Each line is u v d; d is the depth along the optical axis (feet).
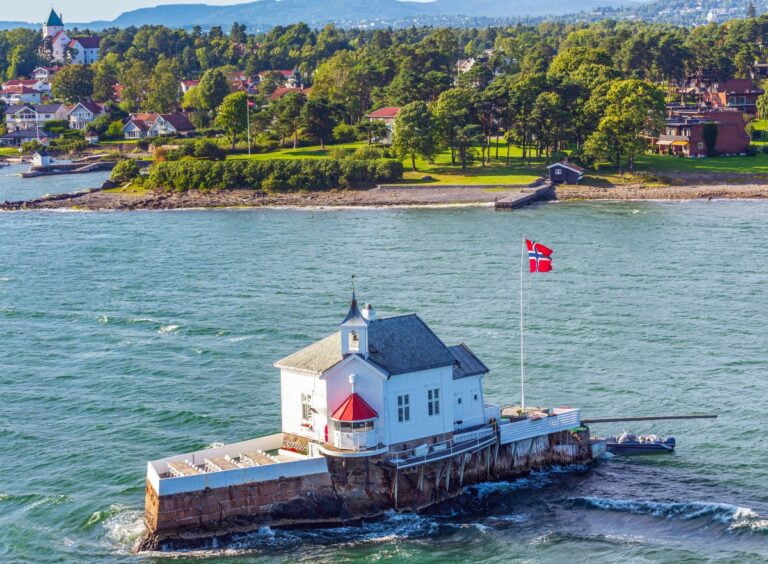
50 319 478.59
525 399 357.41
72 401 367.04
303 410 284.82
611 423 339.77
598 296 500.33
